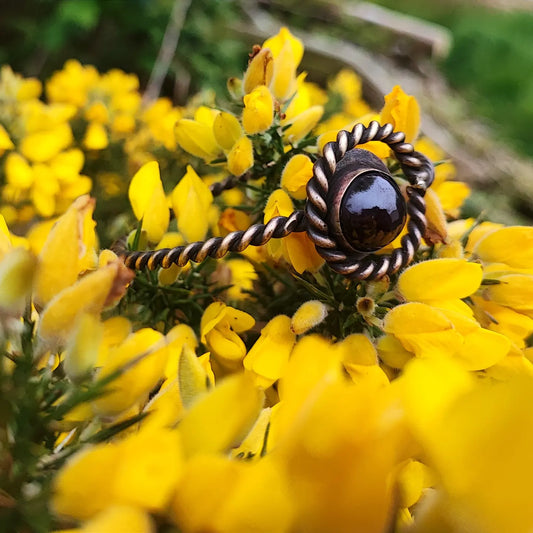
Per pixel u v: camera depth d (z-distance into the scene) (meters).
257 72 0.13
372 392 0.05
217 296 0.13
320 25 0.65
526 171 0.52
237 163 0.12
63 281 0.07
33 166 0.18
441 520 0.05
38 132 0.19
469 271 0.10
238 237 0.10
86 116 0.23
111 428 0.07
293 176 0.11
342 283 0.12
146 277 0.12
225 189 0.13
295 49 0.14
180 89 0.54
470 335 0.10
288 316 0.12
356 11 0.67
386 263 0.10
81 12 0.52
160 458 0.05
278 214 0.11
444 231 0.11
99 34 0.56
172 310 0.12
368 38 0.65
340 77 0.34
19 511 0.06
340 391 0.05
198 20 0.56
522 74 0.84
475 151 0.53
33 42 0.54
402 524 0.06
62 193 0.19
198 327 0.13
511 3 1.10
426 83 0.65
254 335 0.12
